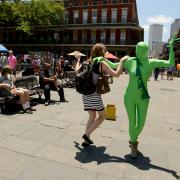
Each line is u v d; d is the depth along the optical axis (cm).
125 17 4569
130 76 448
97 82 467
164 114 900
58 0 4972
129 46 4588
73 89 1350
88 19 4812
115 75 456
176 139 615
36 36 5194
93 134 601
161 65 440
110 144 543
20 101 748
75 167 428
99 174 410
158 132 664
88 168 428
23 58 2883
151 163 464
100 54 476
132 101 449
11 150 477
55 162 441
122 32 4622
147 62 440
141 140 589
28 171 405
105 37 4728
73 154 479
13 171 402
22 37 5312
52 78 940
